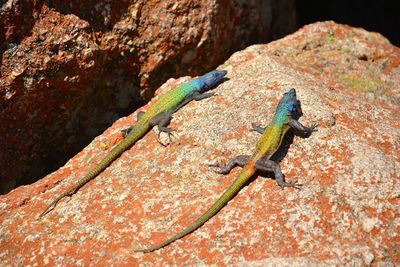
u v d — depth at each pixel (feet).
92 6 3.09
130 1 3.15
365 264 2.58
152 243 2.67
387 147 2.83
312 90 2.98
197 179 2.80
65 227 2.76
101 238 2.70
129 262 2.63
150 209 2.75
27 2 2.96
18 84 2.95
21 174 3.11
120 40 3.14
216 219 2.68
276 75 3.02
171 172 2.83
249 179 2.76
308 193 2.70
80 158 2.99
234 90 3.01
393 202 2.69
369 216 2.66
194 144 2.89
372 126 2.89
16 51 2.95
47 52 2.98
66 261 2.67
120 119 3.10
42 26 2.98
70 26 3.01
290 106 2.81
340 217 2.66
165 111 2.98
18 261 2.70
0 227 2.79
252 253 2.60
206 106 2.98
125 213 2.75
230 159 2.83
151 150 2.93
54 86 3.01
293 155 2.79
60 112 3.08
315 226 2.64
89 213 2.78
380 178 2.72
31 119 3.03
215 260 2.60
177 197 2.77
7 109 2.96
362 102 3.01
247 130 2.88
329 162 2.76
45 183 2.92
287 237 2.63
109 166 2.91
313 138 2.81
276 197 2.70
